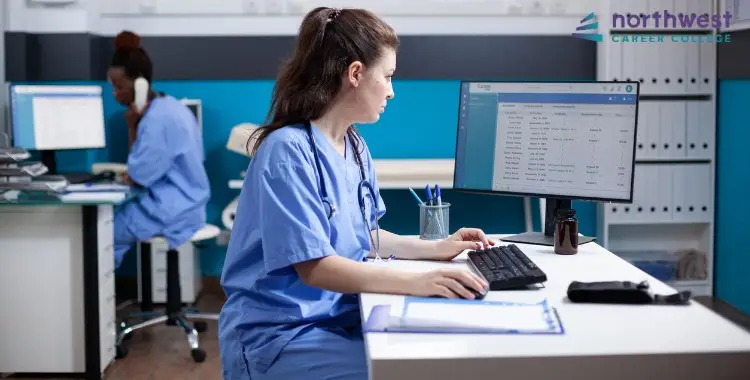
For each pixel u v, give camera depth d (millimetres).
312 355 1809
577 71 4574
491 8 4523
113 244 3748
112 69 3973
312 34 1936
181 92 4586
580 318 1569
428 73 4570
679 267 4398
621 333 1475
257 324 1893
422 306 1626
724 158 4223
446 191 4672
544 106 2264
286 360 1828
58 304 3357
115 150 4652
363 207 2047
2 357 3375
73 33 4445
